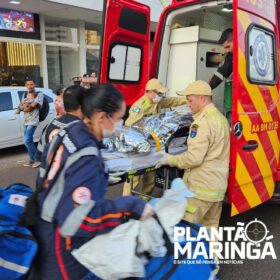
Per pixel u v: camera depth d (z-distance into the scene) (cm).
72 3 956
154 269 163
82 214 133
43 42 1140
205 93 258
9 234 146
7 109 701
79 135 146
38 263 154
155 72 419
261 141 308
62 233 136
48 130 271
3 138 691
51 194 145
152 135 281
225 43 359
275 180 338
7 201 159
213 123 254
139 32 406
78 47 1262
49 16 1138
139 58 419
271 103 321
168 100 389
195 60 393
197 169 262
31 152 642
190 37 393
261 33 305
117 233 147
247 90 283
